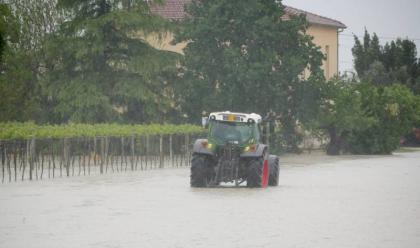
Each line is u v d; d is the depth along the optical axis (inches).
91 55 4055.1
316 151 4640.8
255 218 1496.1
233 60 4094.5
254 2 4178.2
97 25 3978.8
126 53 4146.2
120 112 4141.2
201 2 4323.3
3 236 1277.1
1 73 4037.9
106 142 3016.7
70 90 3964.1
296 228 1363.2
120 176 2682.1
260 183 2170.3
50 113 4079.7
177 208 1660.9
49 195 1951.3
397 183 2365.9
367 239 1243.8
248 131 2230.6
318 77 4200.3
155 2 4197.8
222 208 1662.2
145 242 1213.1
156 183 2348.7
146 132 3235.7
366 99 4507.9
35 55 4232.3
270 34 4153.5
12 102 3932.1
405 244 1197.7
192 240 1231.5
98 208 1660.9
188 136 3479.3
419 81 6491.1
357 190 2108.8
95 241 1222.9
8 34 2849.4
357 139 4471.0
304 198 1878.7
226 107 4158.5
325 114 4308.6
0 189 2133.4
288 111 4237.2
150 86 4133.9
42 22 4357.8
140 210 1624.0
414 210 1630.2
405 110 4579.2
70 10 4188.0
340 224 1413.6
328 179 2551.7
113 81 4060.0
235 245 1185.4
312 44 4252.0
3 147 2591.0
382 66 6628.9
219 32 4163.4
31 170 2513.5
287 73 4138.8
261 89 4138.8
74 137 2859.3
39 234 1296.8
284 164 3476.9
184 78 4202.8
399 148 5521.7
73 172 2753.4
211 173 2220.7
